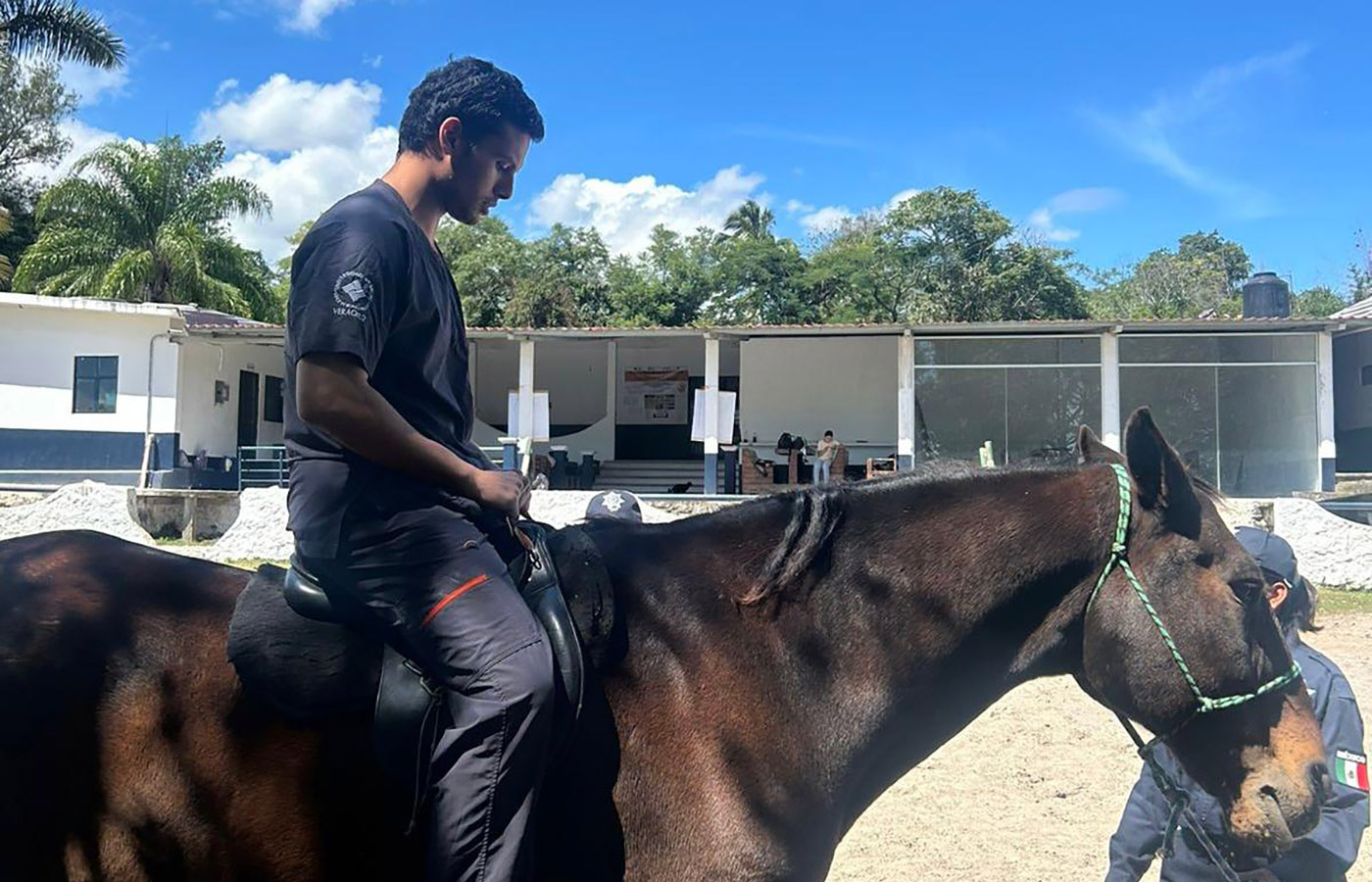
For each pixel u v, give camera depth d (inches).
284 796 90.1
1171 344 935.7
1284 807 98.7
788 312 1823.3
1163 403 937.5
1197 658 100.0
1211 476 925.2
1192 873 138.7
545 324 1598.2
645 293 1788.9
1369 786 135.1
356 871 90.4
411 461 87.5
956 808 242.8
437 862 86.6
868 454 1035.3
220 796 90.4
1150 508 103.8
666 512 822.5
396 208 93.5
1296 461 912.9
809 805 97.6
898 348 1024.9
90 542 104.1
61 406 952.9
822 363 1043.9
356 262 86.5
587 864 91.4
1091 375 938.7
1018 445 945.5
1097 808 242.5
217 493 888.9
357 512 89.2
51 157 1605.6
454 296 100.3
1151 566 102.9
